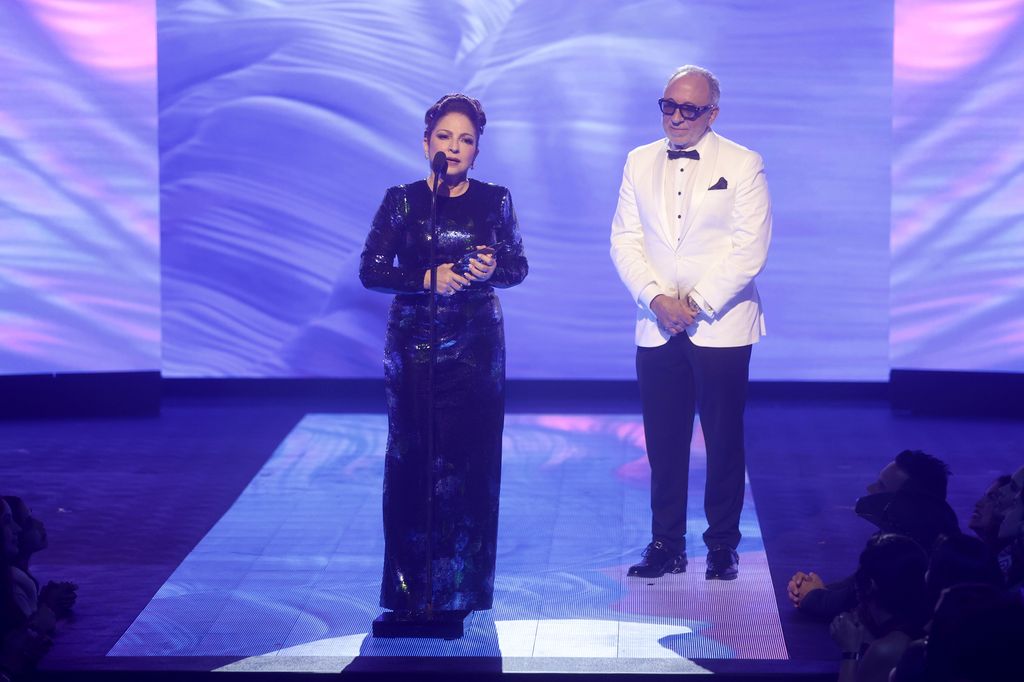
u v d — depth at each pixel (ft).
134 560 58.49
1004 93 83.46
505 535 61.98
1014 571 44.86
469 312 48.88
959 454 76.59
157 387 90.12
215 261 92.17
